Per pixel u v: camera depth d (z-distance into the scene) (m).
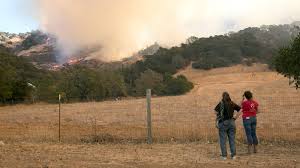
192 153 17.22
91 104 61.69
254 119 16.98
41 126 30.33
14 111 51.06
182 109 47.06
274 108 42.94
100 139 21.36
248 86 120.50
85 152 17.30
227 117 15.80
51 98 79.00
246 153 17.16
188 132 22.77
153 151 17.73
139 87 123.06
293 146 18.94
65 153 16.88
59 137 21.77
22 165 13.83
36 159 15.11
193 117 37.12
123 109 50.41
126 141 21.00
